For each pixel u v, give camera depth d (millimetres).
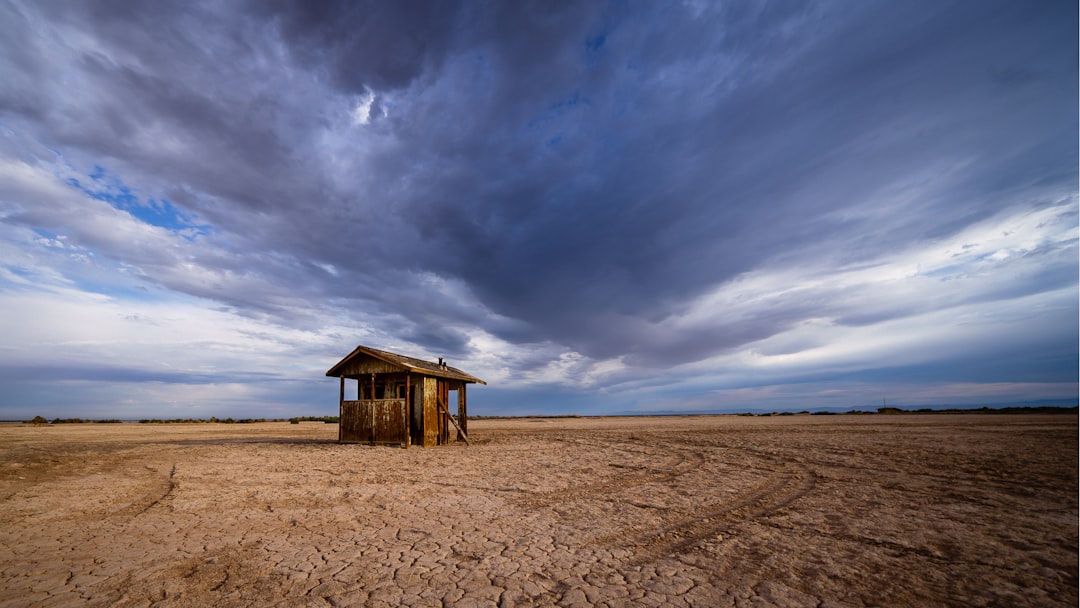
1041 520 7074
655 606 4297
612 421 50562
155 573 5254
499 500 8969
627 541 6320
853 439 20125
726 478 11117
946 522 7023
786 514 7656
